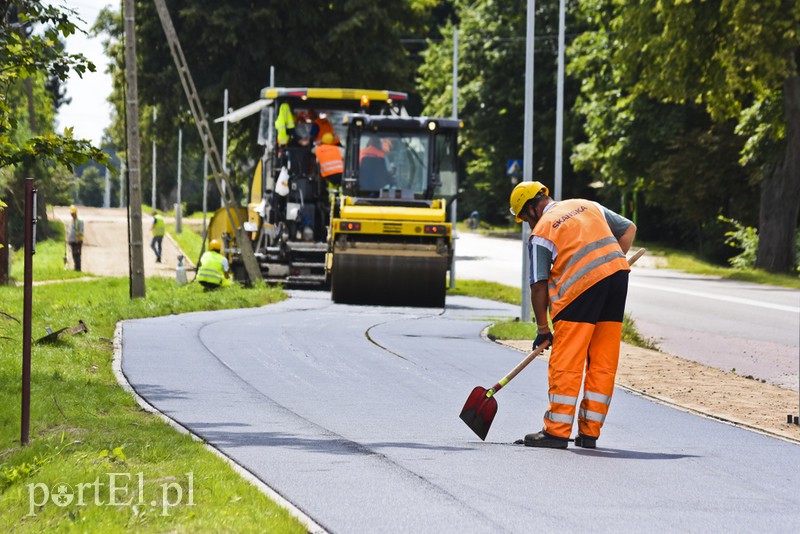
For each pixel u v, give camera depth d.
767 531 12.21
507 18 129.75
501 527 11.95
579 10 107.31
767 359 33.91
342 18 104.69
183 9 101.81
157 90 106.19
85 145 20.30
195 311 43.00
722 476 15.31
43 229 108.56
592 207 17.03
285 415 19.59
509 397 22.83
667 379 27.05
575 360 16.89
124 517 11.84
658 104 97.88
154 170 142.88
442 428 18.78
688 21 71.12
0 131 20.66
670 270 83.75
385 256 48.56
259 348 30.16
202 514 11.93
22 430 15.80
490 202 174.38
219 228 64.94
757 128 81.25
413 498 13.21
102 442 15.73
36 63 20.77
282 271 59.09
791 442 18.67
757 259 80.62
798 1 65.06
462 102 130.25
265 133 59.88
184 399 21.05
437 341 33.84
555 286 16.97
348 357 28.92
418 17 109.69
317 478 14.22
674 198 104.50
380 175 51.94
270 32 103.62
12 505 12.51
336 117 59.59
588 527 12.05
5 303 43.50
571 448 17.14
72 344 27.91
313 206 59.53
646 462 16.09
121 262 92.81
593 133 101.06
